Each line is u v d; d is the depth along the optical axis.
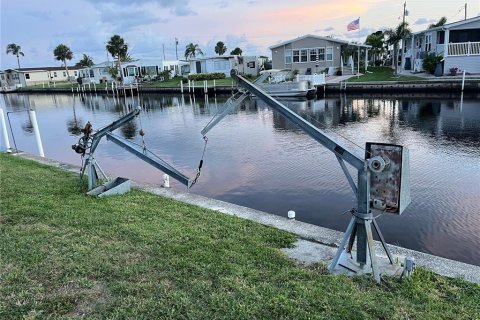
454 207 7.16
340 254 3.56
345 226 6.73
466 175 9.12
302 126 3.43
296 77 28.64
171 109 28.92
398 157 3.13
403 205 3.23
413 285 3.23
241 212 5.39
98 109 33.09
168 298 3.11
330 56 36.50
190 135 17.22
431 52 30.73
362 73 37.25
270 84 27.70
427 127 15.70
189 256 3.84
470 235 6.07
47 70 72.50
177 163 11.97
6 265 3.70
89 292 3.23
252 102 29.33
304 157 11.69
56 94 55.69
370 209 3.38
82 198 5.97
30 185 6.70
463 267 3.62
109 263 3.71
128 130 19.47
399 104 23.05
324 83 29.30
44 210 5.33
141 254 3.92
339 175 9.58
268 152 12.75
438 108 20.55
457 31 28.27
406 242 5.95
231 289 3.23
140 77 51.97
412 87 26.47
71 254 3.91
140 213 5.25
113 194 6.25
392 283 3.29
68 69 75.06
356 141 13.81
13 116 29.50
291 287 3.24
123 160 12.62
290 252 4.03
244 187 9.11
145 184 7.05
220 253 3.92
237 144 14.48
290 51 37.44
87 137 6.59
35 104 40.75
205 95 37.88
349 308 2.90
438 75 28.55
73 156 14.69
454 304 2.99
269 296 3.09
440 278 3.38
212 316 2.86
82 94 51.94
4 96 56.59
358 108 22.52
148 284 3.32
